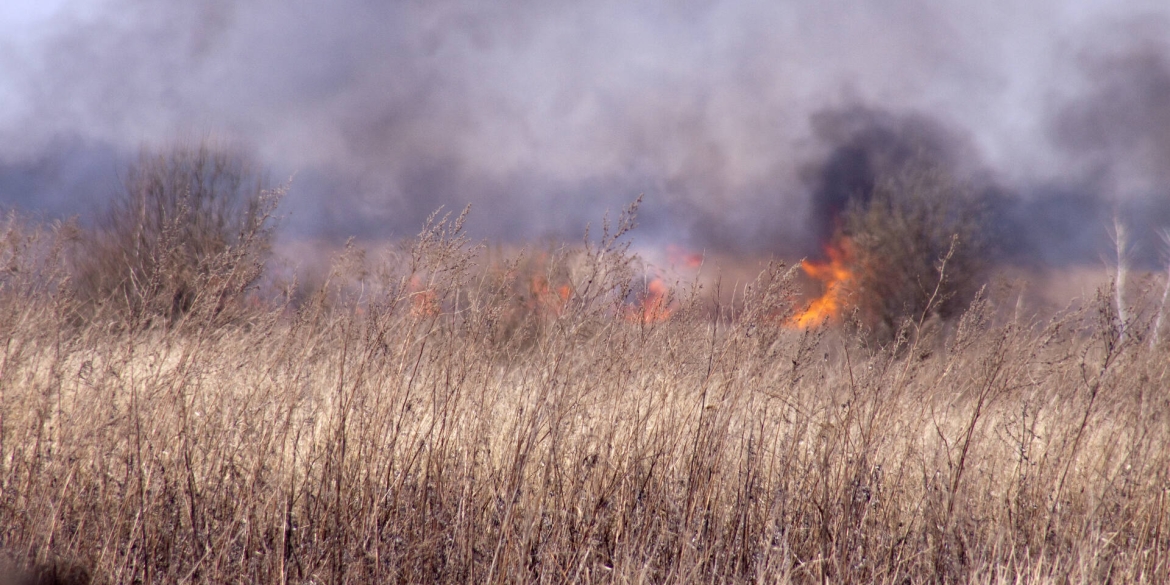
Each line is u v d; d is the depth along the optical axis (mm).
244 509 3186
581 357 3408
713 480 3311
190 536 3102
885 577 3158
